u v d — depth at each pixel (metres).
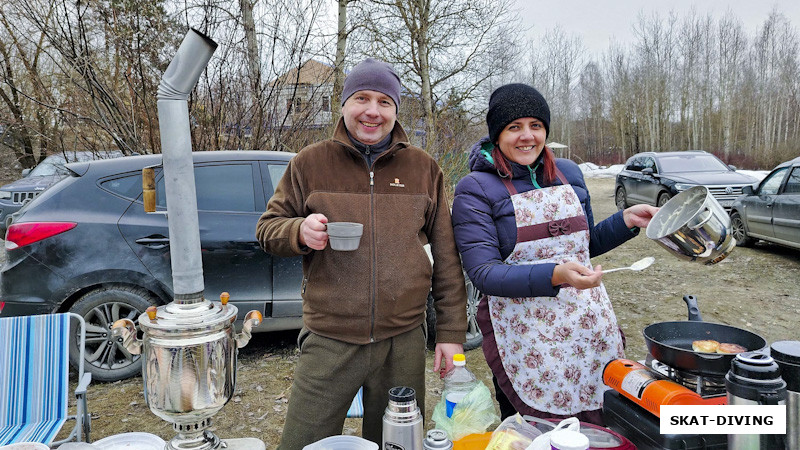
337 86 6.57
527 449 1.21
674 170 10.61
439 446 1.24
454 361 1.67
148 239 3.45
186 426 1.12
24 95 5.83
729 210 8.42
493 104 1.84
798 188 6.87
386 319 1.71
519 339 1.83
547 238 1.83
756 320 5.00
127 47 5.39
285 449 1.71
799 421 1.04
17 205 7.55
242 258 3.56
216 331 1.07
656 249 8.38
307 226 1.51
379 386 1.79
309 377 1.72
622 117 45.28
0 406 2.32
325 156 1.72
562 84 46.62
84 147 6.19
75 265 3.34
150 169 1.11
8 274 3.31
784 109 37.91
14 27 5.37
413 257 1.74
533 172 1.90
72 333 3.45
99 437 2.91
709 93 40.94
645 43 43.50
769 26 39.31
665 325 1.64
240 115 6.00
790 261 7.16
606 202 15.40
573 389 1.79
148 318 1.06
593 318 1.81
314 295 1.71
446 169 7.36
